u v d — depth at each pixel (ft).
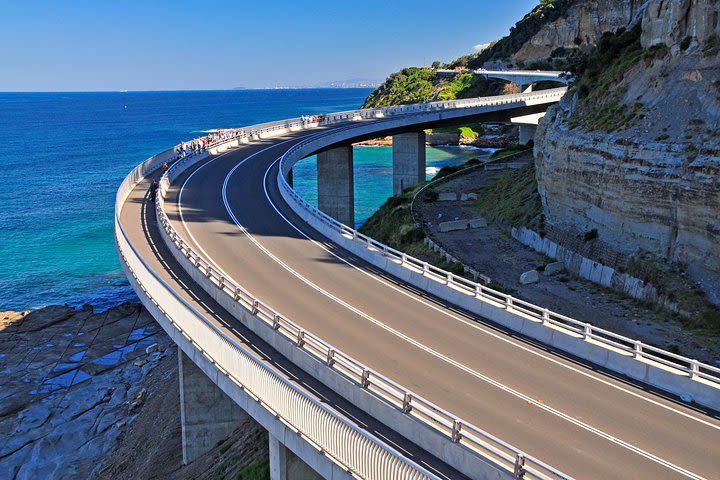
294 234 126.31
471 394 64.23
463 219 173.88
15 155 535.60
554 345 76.54
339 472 53.21
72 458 117.80
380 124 253.03
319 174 239.50
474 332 80.59
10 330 170.50
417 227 167.22
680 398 64.03
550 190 139.74
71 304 195.62
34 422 128.67
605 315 103.30
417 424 54.60
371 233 196.03
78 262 238.68
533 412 60.90
